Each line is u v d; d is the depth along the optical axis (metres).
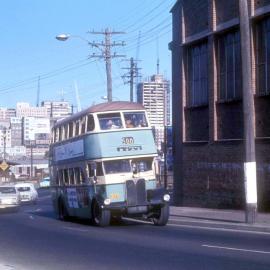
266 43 32.44
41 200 71.69
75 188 32.47
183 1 40.38
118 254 18.38
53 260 17.62
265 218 28.48
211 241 20.80
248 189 25.86
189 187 40.16
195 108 39.50
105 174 28.16
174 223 29.23
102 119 28.77
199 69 39.19
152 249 19.11
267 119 32.22
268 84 32.22
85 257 18.05
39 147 181.62
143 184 28.33
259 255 16.78
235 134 35.12
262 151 32.28
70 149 33.03
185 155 40.56
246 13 25.89
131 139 28.66
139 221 31.36
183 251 18.28
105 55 51.53
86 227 29.16
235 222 26.88
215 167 36.97
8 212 46.72
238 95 34.78
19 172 161.88
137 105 29.44
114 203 27.98
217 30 36.41
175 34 42.03
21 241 23.30
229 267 14.84
